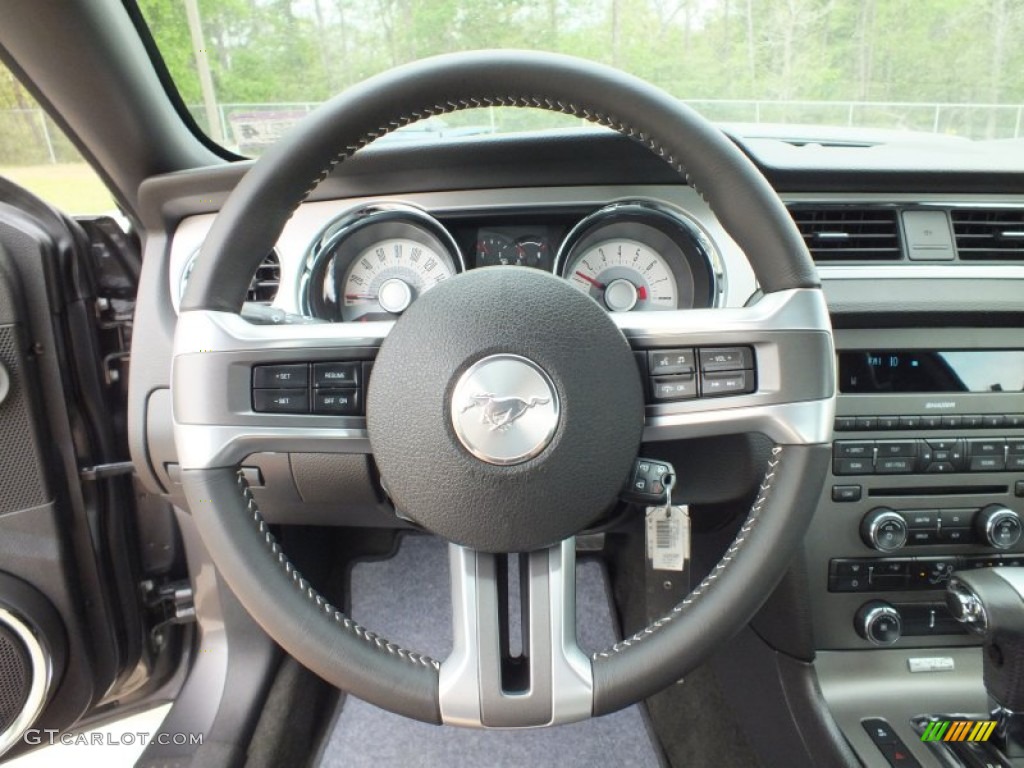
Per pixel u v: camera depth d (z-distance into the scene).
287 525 1.26
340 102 0.64
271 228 0.65
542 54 0.65
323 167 0.65
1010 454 1.06
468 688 0.62
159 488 1.08
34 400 1.02
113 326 1.16
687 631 0.61
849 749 1.00
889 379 1.07
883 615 1.06
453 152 0.99
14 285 0.98
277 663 1.26
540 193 1.03
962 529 1.07
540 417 0.60
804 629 1.04
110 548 1.17
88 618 1.13
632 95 0.64
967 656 1.11
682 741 1.26
